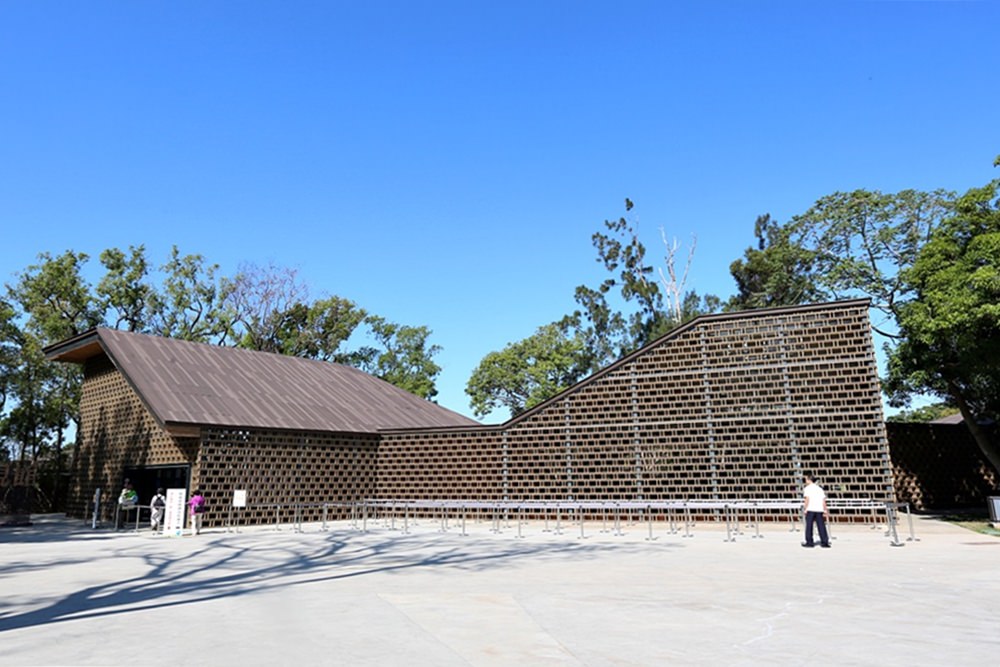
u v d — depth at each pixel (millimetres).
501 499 21328
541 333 43938
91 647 5453
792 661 4852
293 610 7012
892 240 25406
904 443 21719
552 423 21000
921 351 18469
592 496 20047
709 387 19094
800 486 17656
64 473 31125
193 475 19203
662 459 19312
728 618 6391
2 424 30391
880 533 15219
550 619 6426
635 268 40438
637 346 38750
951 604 6984
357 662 4938
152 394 19578
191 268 38875
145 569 10531
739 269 36062
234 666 4852
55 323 32062
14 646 5504
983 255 16250
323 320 44156
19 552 13203
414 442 23188
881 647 5227
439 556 12070
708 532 16359
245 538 16188
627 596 7664
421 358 49000
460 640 5598
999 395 19344
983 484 22734
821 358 18016
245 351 27031
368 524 20672
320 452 22172
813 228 27609
